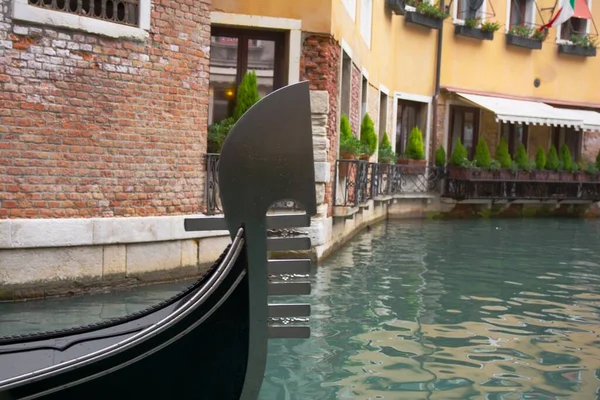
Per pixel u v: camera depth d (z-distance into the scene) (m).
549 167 18.70
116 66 6.86
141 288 6.97
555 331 6.06
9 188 6.27
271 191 3.18
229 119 8.91
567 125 17.84
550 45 19.56
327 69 9.13
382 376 4.67
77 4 6.71
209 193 7.73
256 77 9.21
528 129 19.42
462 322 6.28
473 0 18.00
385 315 6.39
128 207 7.02
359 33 12.09
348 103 11.35
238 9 9.04
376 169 13.88
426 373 4.76
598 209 20.27
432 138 17.86
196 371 3.27
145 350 3.20
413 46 17.12
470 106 18.50
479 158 17.56
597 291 8.07
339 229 10.65
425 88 17.59
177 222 7.33
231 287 3.22
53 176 6.51
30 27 6.31
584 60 20.16
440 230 14.34
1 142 6.21
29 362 3.45
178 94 7.38
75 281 6.61
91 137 6.73
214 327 3.25
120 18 7.18
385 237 12.59
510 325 6.24
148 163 7.16
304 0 9.09
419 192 16.95
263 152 3.16
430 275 8.70
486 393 4.40
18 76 6.27
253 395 3.37
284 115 3.15
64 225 6.48
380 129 16.28
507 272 9.23
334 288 7.54
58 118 6.52
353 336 5.64
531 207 19.55
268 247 3.22
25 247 6.28
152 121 7.17
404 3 15.98
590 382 4.68
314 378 4.58
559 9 18.28
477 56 18.42
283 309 3.27
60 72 6.51
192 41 7.47
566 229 15.78
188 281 7.38
